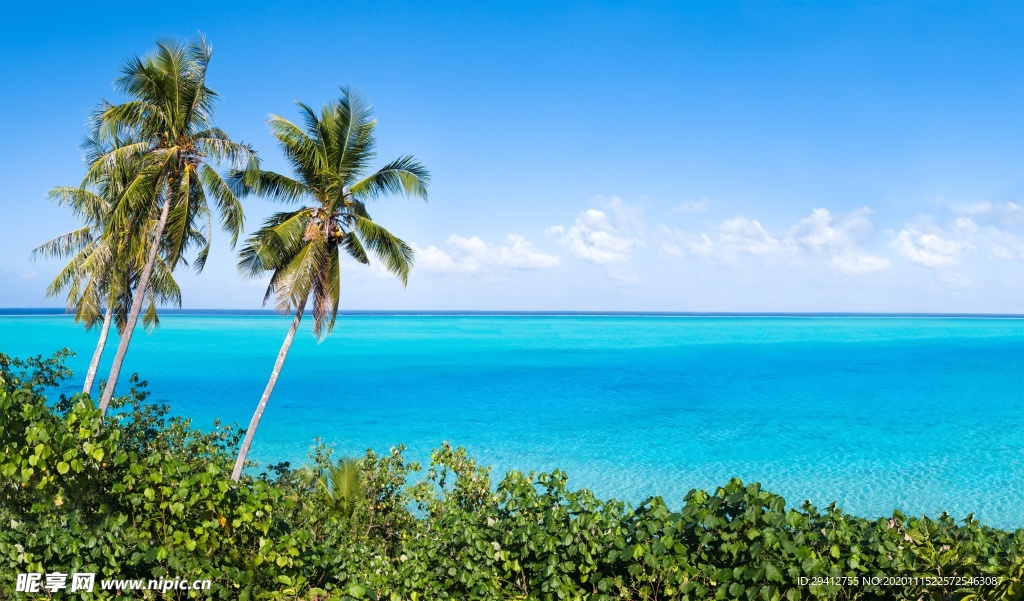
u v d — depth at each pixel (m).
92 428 6.98
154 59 21.47
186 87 21.86
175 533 7.09
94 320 28.05
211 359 87.44
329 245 21.09
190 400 53.91
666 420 47.56
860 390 62.50
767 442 40.53
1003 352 104.12
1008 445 39.66
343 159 21.16
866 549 6.32
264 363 83.00
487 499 13.14
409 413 49.53
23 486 7.34
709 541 6.64
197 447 18.25
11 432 6.90
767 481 32.25
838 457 36.88
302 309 20.41
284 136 20.84
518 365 84.56
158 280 27.58
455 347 117.12
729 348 115.31
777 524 6.29
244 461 20.81
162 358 88.06
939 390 62.38
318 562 8.20
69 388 53.00
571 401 55.78
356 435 41.72
